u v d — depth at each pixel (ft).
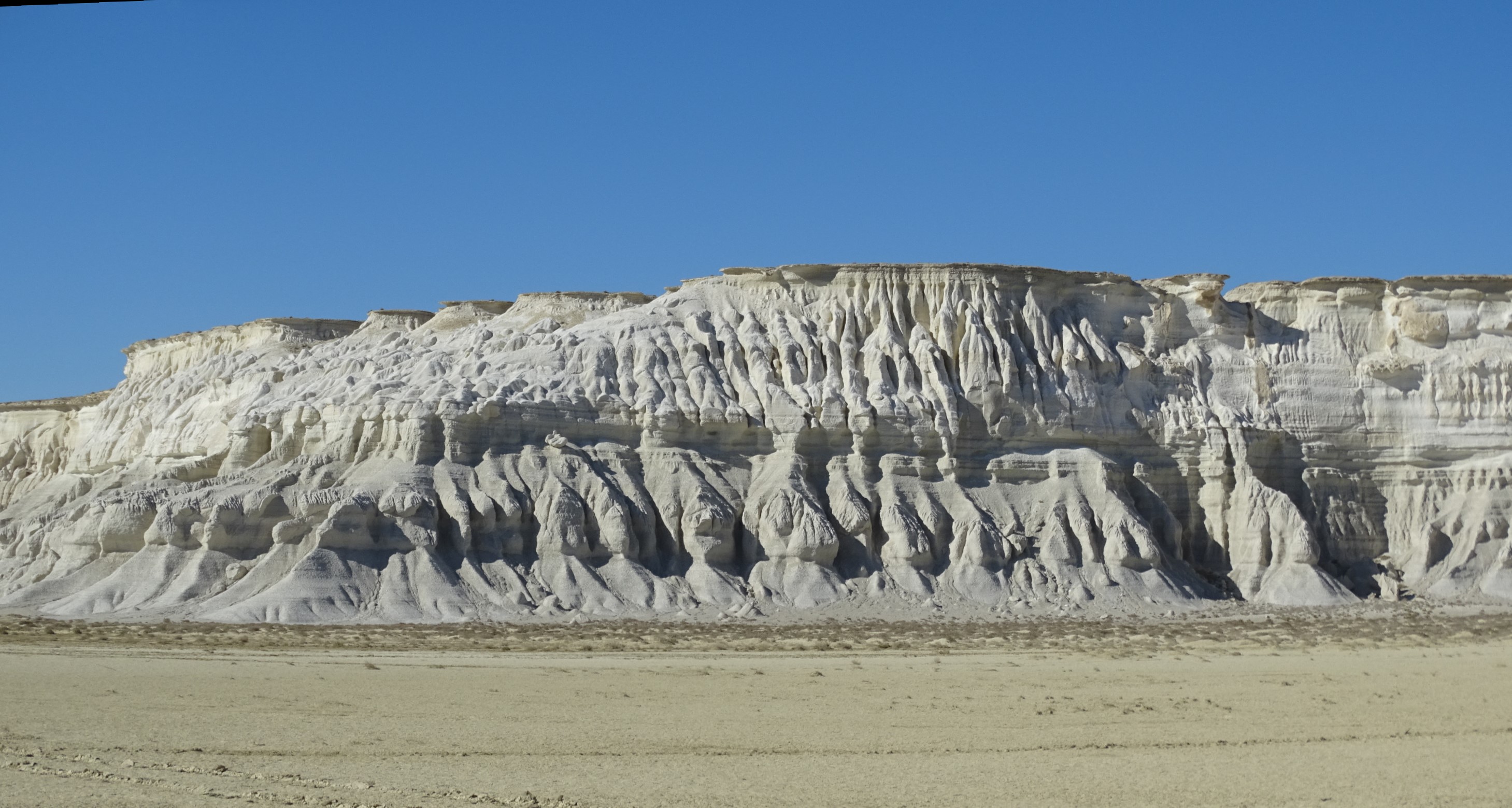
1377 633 301.22
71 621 294.05
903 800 127.85
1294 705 196.65
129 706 181.47
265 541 323.57
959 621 322.55
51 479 510.17
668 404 358.64
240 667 224.94
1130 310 398.62
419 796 126.41
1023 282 388.98
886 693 206.28
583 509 335.67
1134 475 379.35
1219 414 388.98
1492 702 199.82
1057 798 129.29
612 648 263.08
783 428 359.05
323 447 346.54
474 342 388.16
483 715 180.24
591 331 383.65
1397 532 396.16
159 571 319.27
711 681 218.18
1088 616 332.80
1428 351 408.05
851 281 384.27
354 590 308.40
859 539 347.15
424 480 330.95
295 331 506.89
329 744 155.33
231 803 121.39
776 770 143.54
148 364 562.66
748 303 388.16
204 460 361.10
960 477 363.97
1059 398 375.66
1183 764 148.15
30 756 143.23
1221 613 339.57
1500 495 391.04
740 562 342.85
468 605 311.47
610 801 126.11
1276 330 409.28
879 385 368.68
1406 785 136.46
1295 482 393.29
